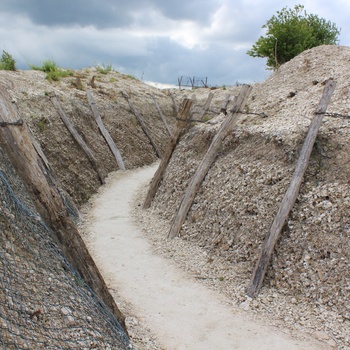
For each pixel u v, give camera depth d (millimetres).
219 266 6703
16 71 15812
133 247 7734
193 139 10023
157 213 9492
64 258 4180
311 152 6785
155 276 6527
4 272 3707
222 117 10219
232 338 4910
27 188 3824
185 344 4777
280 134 7598
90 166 12453
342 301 5320
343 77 9281
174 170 9961
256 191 7117
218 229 7383
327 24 17328
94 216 9672
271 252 6035
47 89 13578
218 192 7879
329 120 7277
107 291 4324
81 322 3949
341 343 4828
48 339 3549
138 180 13633
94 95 16688
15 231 4145
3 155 5059
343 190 6113
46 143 10633
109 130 15484
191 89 25750
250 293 5855
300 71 10875
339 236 5773
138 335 4812
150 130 18391
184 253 7324
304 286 5688
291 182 6387
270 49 16781
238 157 8094
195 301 5758
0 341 3186
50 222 3912
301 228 6133
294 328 5125
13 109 3752
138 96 19828
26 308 3631
